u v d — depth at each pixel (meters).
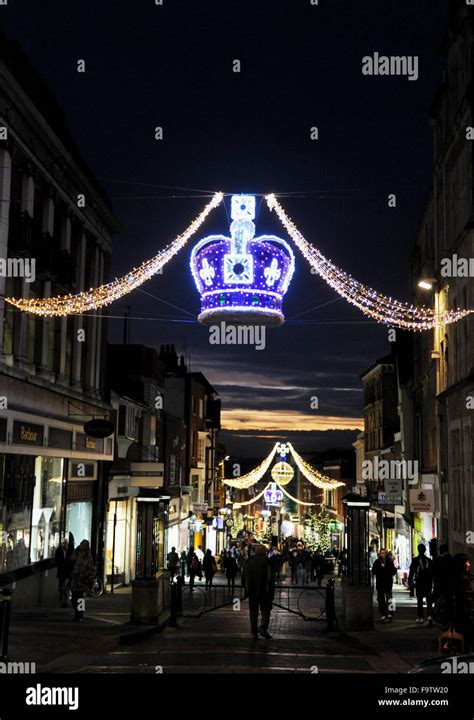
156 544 17.05
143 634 14.23
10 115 17.98
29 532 20.33
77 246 24.86
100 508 28.02
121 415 31.41
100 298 21.94
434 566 14.17
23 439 19.45
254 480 59.84
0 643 11.26
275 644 13.60
